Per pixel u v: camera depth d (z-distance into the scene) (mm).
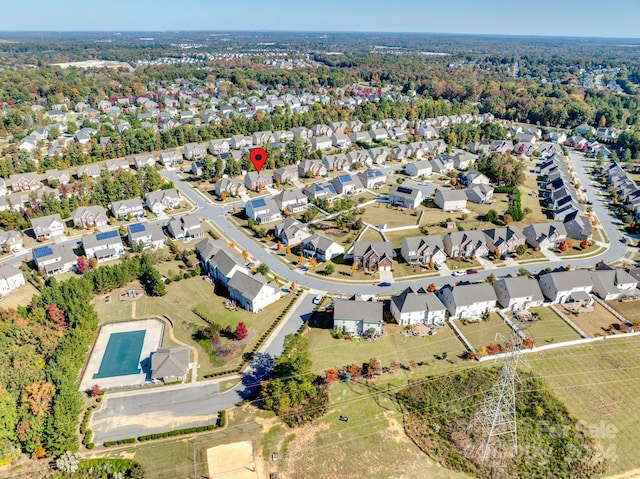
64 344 77312
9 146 196125
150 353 82125
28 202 137250
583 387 73812
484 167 174750
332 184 162125
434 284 100562
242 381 75625
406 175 179500
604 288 97875
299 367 73438
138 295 99062
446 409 69750
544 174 179000
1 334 80312
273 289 96062
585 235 125312
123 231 128750
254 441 64688
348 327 86750
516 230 119938
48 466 61375
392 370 77125
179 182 170000
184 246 120562
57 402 65188
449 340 84938
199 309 94188
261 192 160250
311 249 114750
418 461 61844
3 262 112938
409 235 127312
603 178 179125
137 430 66688
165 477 59656
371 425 67125
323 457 62312
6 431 61656
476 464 61469
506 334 86125
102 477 59844
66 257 109875
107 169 174750
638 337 85625
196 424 67625
